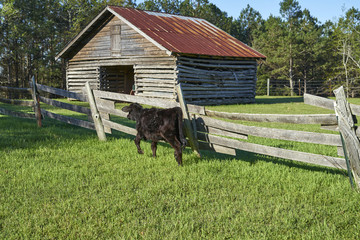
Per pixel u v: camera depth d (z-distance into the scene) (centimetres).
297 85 5216
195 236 367
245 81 2405
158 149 767
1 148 754
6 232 376
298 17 5712
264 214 418
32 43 3903
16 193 487
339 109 475
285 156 563
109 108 838
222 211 423
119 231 377
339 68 4697
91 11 4128
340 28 4766
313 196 484
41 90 1032
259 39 5497
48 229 381
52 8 4153
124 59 2247
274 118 549
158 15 2491
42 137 886
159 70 2070
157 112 630
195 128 681
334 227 382
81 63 2516
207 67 2217
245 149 613
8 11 3347
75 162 652
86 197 470
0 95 3606
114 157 701
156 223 396
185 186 521
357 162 477
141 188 512
